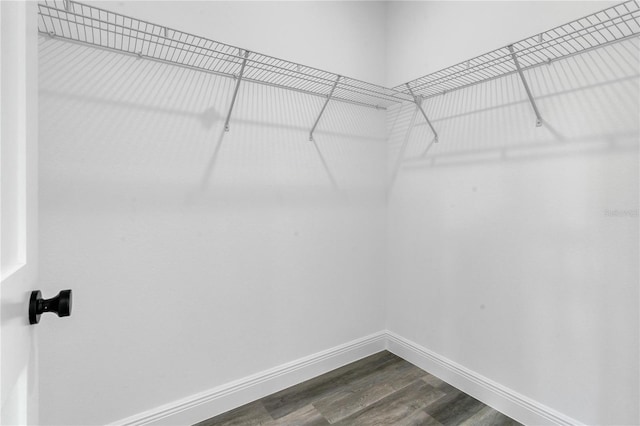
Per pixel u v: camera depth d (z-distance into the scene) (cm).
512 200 161
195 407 160
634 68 121
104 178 134
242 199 171
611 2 125
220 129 162
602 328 133
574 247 140
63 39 123
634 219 123
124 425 141
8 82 42
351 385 193
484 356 176
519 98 156
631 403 126
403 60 217
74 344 130
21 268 45
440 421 162
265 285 181
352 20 212
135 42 138
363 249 223
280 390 187
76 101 127
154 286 147
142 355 146
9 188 42
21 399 46
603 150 130
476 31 173
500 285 167
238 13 166
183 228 154
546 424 149
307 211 195
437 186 198
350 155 213
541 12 147
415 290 214
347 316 217
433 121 199
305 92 191
